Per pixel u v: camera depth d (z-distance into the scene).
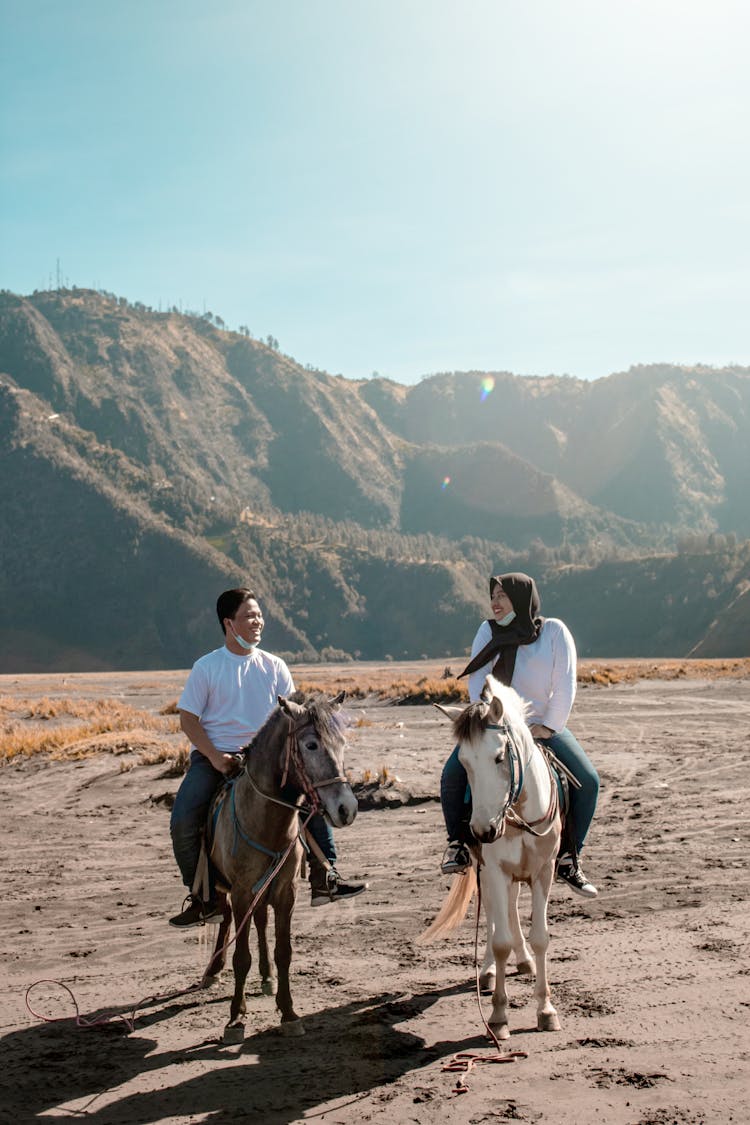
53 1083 5.30
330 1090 5.04
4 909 9.61
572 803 6.61
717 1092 4.80
